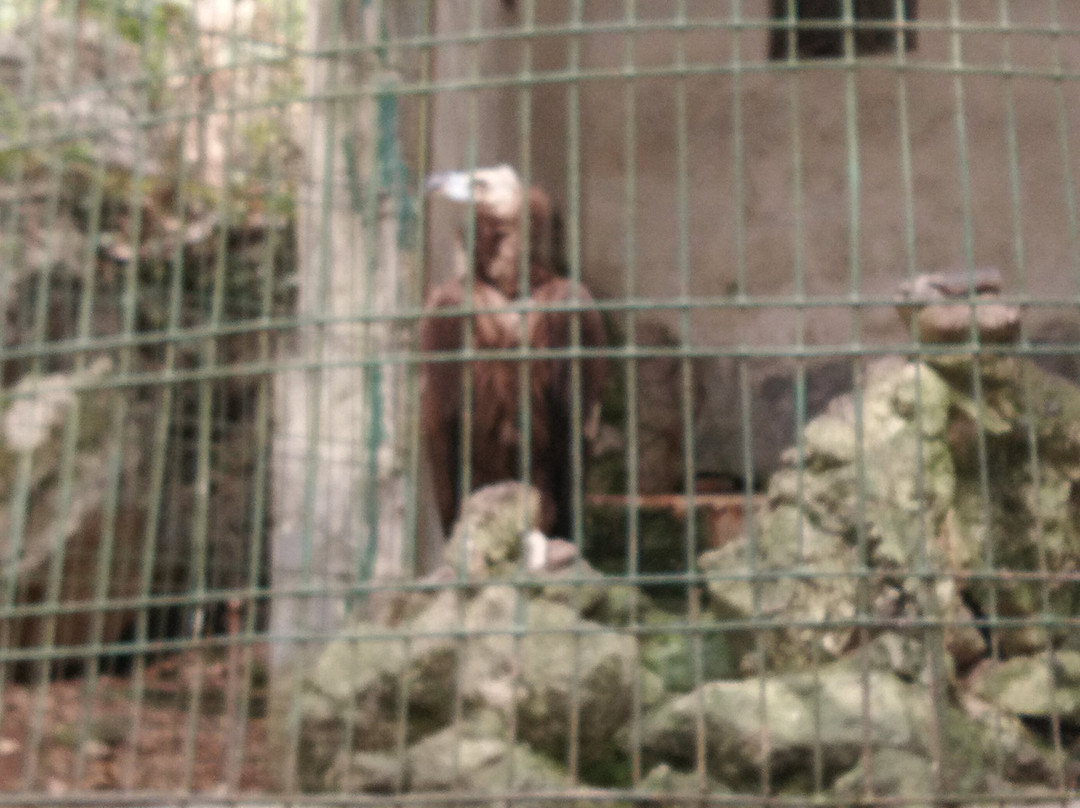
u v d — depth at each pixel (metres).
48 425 8.00
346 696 4.58
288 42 5.23
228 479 8.76
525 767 4.30
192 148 9.02
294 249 8.95
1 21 9.32
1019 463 4.89
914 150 7.85
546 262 6.01
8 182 8.41
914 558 4.47
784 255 7.96
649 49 8.35
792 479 4.82
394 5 6.70
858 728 4.09
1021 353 3.59
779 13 8.15
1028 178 7.66
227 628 8.70
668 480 7.68
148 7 5.41
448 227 6.95
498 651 4.51
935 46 7.85
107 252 8.80
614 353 3.62
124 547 8.22
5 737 6.47
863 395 4.84
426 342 5.91
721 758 4.19
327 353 6.59
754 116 8.14
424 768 4.36
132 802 3.63
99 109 8.26
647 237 8.21
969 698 4.53
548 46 8.49
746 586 4.80
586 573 5.03
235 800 3.58
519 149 8.40
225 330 3.88
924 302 3.57
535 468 5.88
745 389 3.57
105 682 7.57
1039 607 4.77
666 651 4.90
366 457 6.28
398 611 4.84
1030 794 3.55
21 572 7.61
